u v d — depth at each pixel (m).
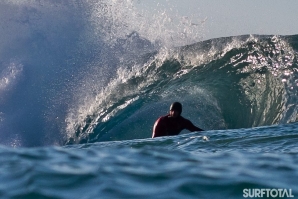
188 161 12.16
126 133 51.41
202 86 52.59
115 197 9.05
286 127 27.41
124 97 55.81
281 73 49.06
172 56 57.94
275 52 51.69
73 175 10.38
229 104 50.12
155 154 13.04
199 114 50.31
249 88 50.19
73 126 57.88
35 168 10.89
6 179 10.30
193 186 9.67
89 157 12.50
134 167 11.27
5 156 12.62
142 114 52.06
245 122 48.62
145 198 9.05
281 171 11.16
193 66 55.97
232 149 21.98
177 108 37.53
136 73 58.81
